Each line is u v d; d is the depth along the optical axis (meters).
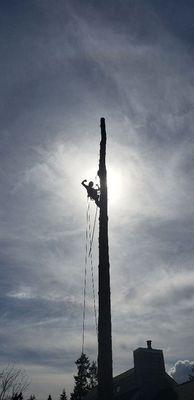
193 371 51.69
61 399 74.12
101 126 10.53
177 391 24.88
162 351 29.00
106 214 8.86
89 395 36.81
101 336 7.26
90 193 9.54
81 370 73.50
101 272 7.93
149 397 26.53
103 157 9.84
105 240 8.38
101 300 7.61
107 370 6.95
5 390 23.64
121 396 28.53
